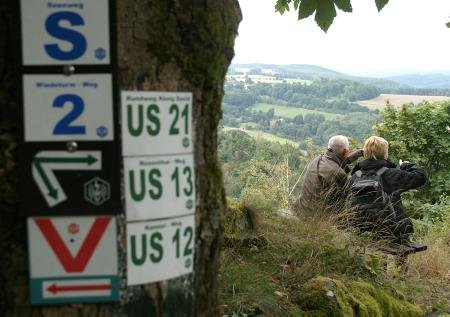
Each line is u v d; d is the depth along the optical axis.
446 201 12.50
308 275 4.18
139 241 1.70
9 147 1.62
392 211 5.69
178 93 1.77
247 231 4.63
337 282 4.05
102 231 1.65
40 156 1.61
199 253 1.89
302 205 5.96
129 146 1.67
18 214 1.64
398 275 5.41
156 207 1.73
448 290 5.90
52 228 1.64
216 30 1.84
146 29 1.70
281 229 4.90
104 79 1.62
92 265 1.66
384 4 3.24
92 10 1.60
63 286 1.66
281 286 3.98
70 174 1.62
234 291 3.63
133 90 1.68
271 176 6.80
